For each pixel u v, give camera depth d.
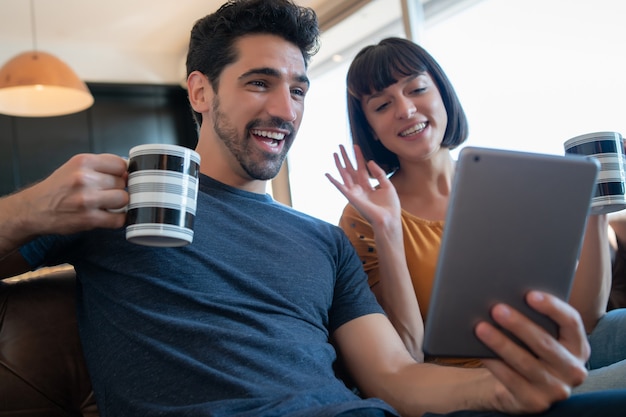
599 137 1.08
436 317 0.68
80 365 1.10
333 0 4.18
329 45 4.59
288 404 0.88
